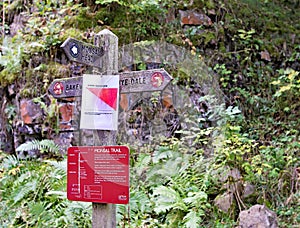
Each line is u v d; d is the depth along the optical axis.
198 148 4.65
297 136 4.87
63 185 3.95
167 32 5.50
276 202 3.80
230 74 5.60
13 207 3.96
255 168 3.94
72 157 2.52
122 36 5.34
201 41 5.61
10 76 5.56
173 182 3.89
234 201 3.70
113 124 2.46
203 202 3.70
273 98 5.64
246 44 5.98
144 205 3.64
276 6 7.39
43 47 5.41
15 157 5.02
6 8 6.49
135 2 5.52
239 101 5.46
